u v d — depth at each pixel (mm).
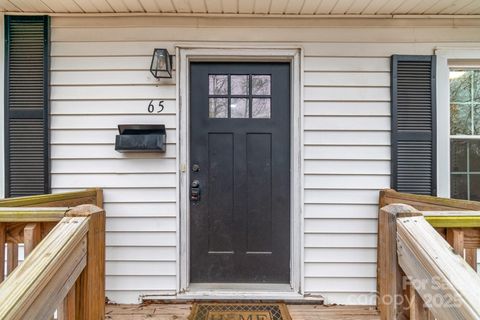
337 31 2365
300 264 2355
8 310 709
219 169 2438
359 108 2373
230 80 2439
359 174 2373
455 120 2410
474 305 721
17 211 1204
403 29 2367
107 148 2369
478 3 2158
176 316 2121
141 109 2361
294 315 2148
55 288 866
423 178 2352
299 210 2365
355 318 2123
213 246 2436
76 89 2361
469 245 1150
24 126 2326
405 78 2354
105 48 2357
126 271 2355
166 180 2367
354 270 2359
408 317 1016
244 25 2354
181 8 2236
